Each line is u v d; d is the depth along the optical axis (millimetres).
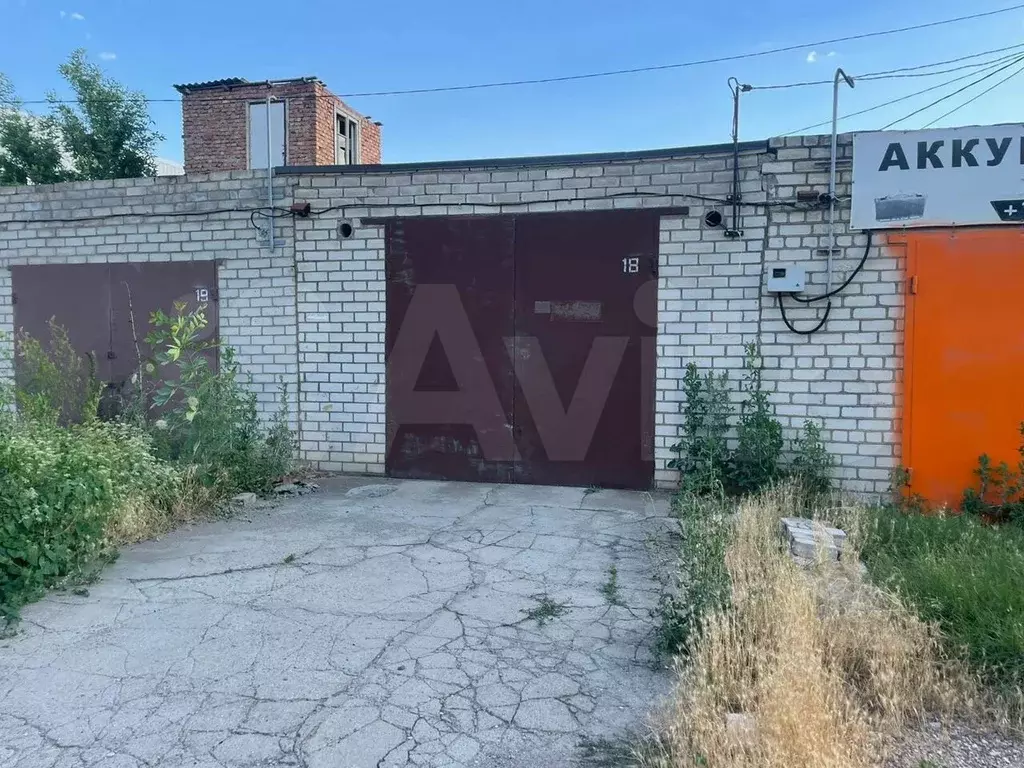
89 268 7617
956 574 3588
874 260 5805
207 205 7258
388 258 6836
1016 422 5594
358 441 7012
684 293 6199
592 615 3725
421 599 3920
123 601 3885
